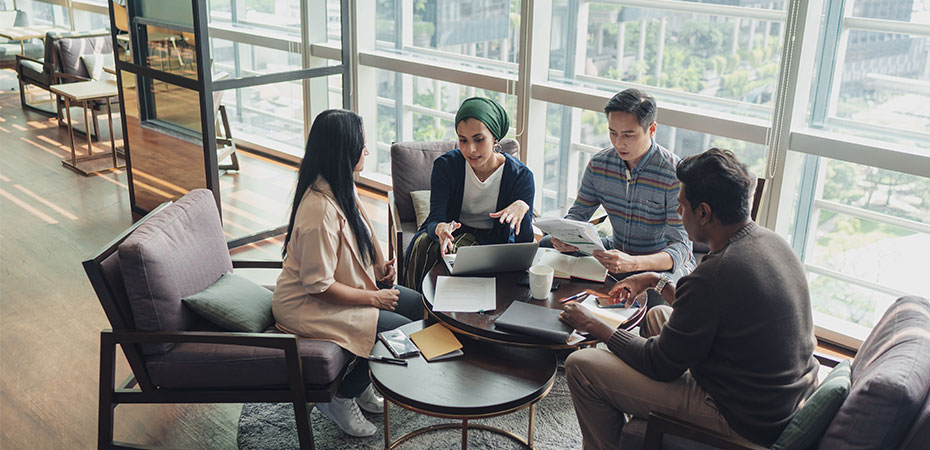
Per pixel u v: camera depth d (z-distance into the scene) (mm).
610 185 3074
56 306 3670
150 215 2580
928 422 1647
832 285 3549
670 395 2080
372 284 2711
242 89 4301
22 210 4879
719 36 3555
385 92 5234
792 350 1908
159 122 4434
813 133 3264
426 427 2734
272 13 4332
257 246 4527
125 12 4348
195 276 2557
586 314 2250
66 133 6559
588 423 2268
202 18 3961
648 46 3838
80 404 2910
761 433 1949
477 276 2795
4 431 2732
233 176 4422
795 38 3146
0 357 3217
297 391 2389
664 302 2830
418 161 3668
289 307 2584
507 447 2658
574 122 4285
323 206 2516
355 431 2689
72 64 6402
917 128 3113
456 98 4824
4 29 7676
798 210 3545
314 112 4762
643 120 2824
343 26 4746
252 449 2654
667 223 2947
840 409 1787
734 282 1865
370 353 2455
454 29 4609
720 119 3508
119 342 2357
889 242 3324
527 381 2303
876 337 2076
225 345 2438
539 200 4539
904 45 3062
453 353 2430
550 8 4129
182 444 2686
